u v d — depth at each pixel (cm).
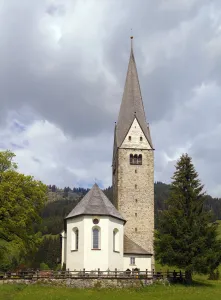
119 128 8894
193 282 6241
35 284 5275
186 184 6462
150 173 8600
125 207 8369
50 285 5291
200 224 6138
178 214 6222
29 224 6041
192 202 6325
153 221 8319
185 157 6619
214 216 6388
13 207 5688
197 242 5947
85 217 6531
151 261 7844
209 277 7825
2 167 6191
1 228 5681
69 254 6662
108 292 5069
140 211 8362
